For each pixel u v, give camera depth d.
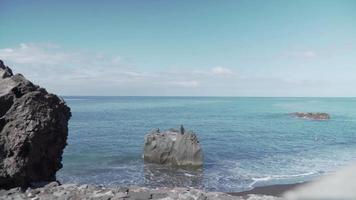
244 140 56.25
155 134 37.66
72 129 68.81
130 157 39.44
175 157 35.06
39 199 14.24
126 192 15.40
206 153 43.31
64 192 15.30
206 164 36.72
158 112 130.50
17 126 17.38
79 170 33.06
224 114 124.81
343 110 161.12
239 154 42.97
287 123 92.50
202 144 50.84
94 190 15.78
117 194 14.86
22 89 18.73
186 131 35.59
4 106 17.81
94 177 30.62
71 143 49.91
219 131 69.25
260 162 38.03
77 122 84.56
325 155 42.84
